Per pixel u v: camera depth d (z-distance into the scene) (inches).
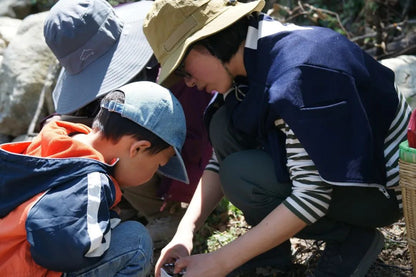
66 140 73.1
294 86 74.0
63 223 68.6
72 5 100.6
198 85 83.7
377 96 80.4
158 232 107.4
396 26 176.4
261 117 79.8
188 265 78.3
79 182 70.4
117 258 77.1
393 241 97.7
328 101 74.4
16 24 178.2
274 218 76.4
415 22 181.0
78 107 99.8
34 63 147.0
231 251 76.9
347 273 85.1
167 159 80.0
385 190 78.8
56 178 71.1
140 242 79.0
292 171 77.5
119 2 165.8
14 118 148.0
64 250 68.7
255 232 76.7
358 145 74.8
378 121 80.4
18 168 71.3
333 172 73.5
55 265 70.2
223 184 88.4
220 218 111.3
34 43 148.4
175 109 77.6
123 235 78.6
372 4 181.3
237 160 86.2
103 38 101.0
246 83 84.0
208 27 77.7
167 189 104.7
